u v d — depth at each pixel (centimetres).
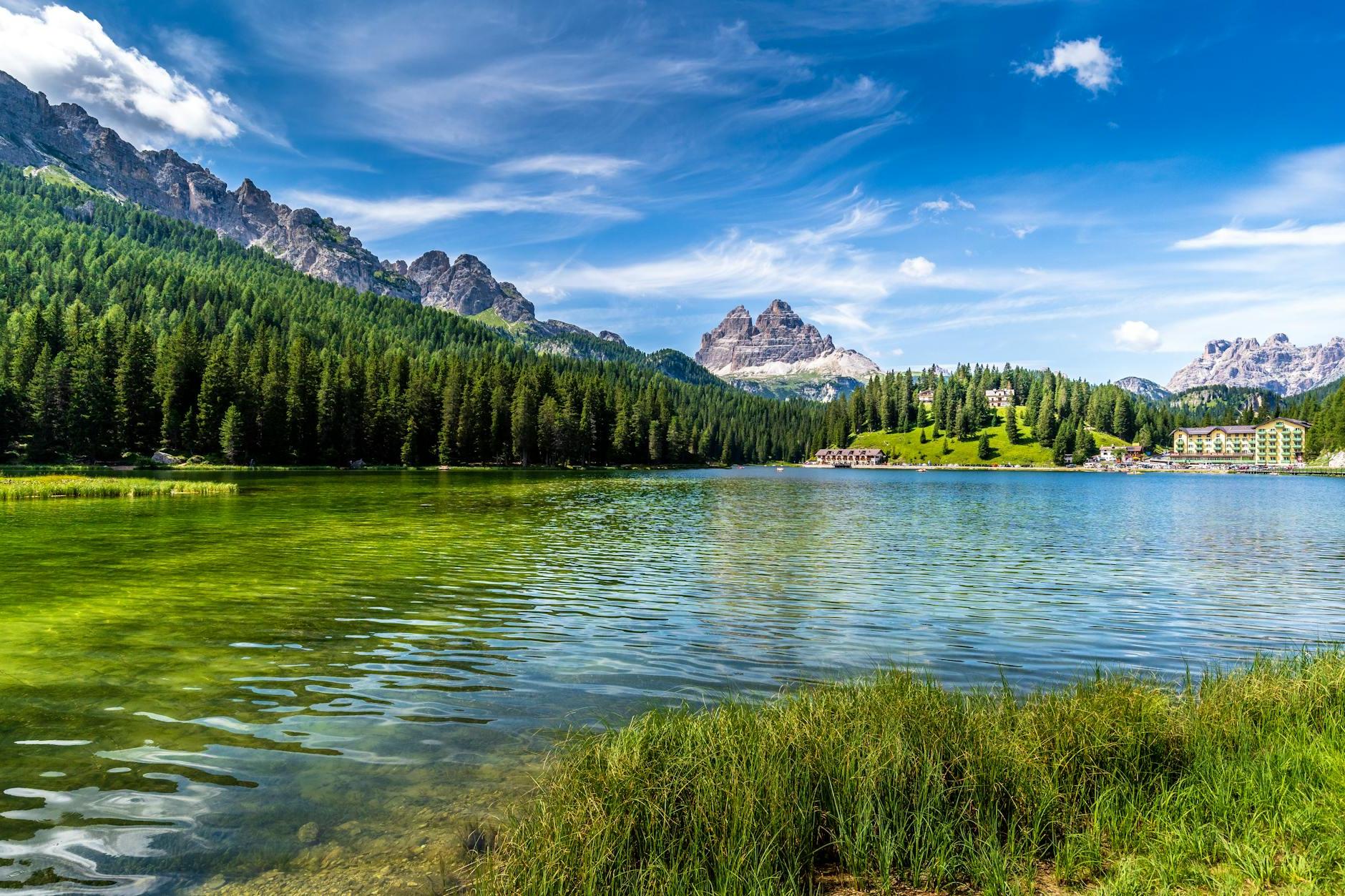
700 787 723
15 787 852
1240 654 1577
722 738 836
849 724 877
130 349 11738
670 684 1285
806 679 1330
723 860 620
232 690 1226
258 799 828
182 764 923
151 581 2225
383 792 847
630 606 1980
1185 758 845
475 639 1605
